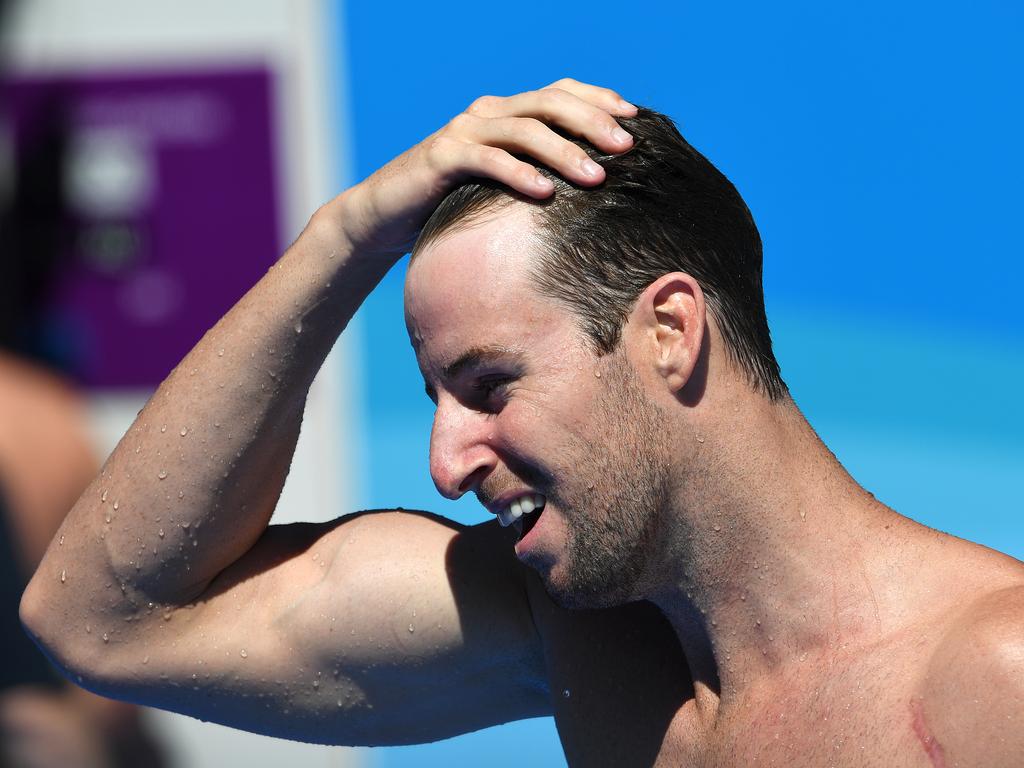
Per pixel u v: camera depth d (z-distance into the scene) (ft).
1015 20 48.19
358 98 47.96
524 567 17.67
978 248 49.11
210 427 17.17
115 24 46.68
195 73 46.65
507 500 15.35
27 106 46.39
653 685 16.43
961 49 48.57
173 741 42.45
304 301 16.76
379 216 16.02
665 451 14.96
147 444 17.42
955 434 49.11
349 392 47.52
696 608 15.57
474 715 18.44
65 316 45.96
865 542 14.99
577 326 14.85
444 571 17.56
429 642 17.51
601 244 14.93
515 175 15.03
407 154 16.15
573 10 48.70
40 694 21.70
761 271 16.30
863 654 14.56
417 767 43.93
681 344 14.82
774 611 15.14
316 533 18.51
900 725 13.99
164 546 17.39
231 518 17.51
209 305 46.65
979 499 48.70
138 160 46.60
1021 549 47.88
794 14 48.49
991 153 48.80
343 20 47.67
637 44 48.78
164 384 17.65
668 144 15.66
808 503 15.08
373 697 17.95
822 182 49.24
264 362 16.99
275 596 17.94
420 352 15.42
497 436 15.10
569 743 16.80
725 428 15.01
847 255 49.39
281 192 47.24
